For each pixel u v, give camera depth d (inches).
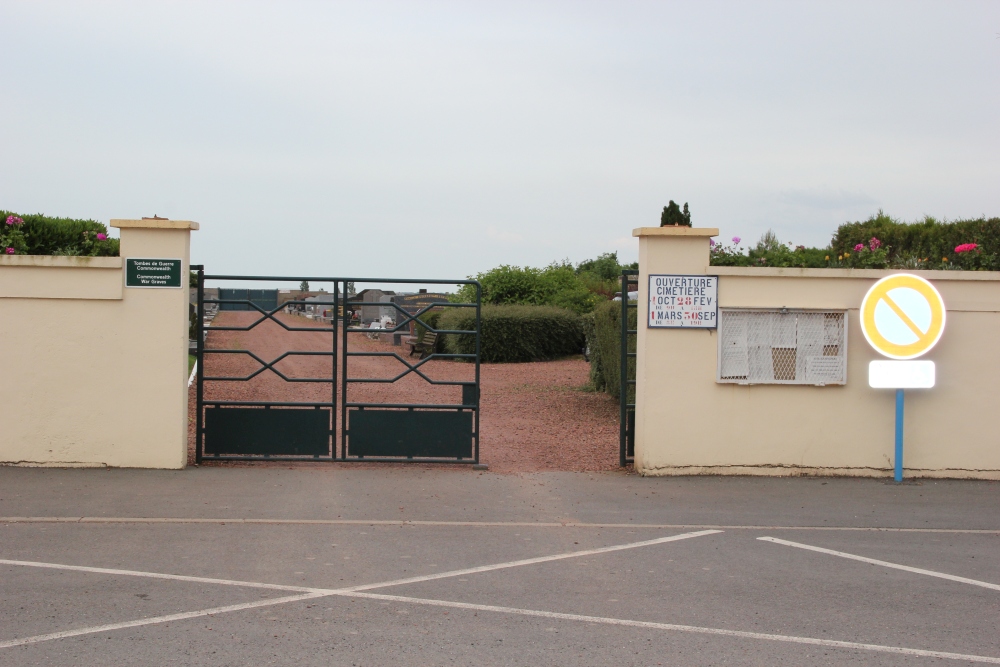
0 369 378.6
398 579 246.7
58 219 522.3
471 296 1346.0
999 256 441.7
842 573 259.4
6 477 364.2
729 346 389.7
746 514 331.0
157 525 301.0
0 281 376.2
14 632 201.3
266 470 392.5
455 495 354.3
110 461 383.6
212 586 237.1
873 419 393.1
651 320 389.4
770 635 207.6
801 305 389.1
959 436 393.4
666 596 235.3
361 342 1333.7
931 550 287.1
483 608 223.1
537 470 406.3
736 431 391.9
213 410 397.1
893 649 200.5
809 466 393.4
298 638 199.9
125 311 382.0
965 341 391.5
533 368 984.3
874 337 383.9
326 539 287.9
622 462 412.5
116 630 203.3
